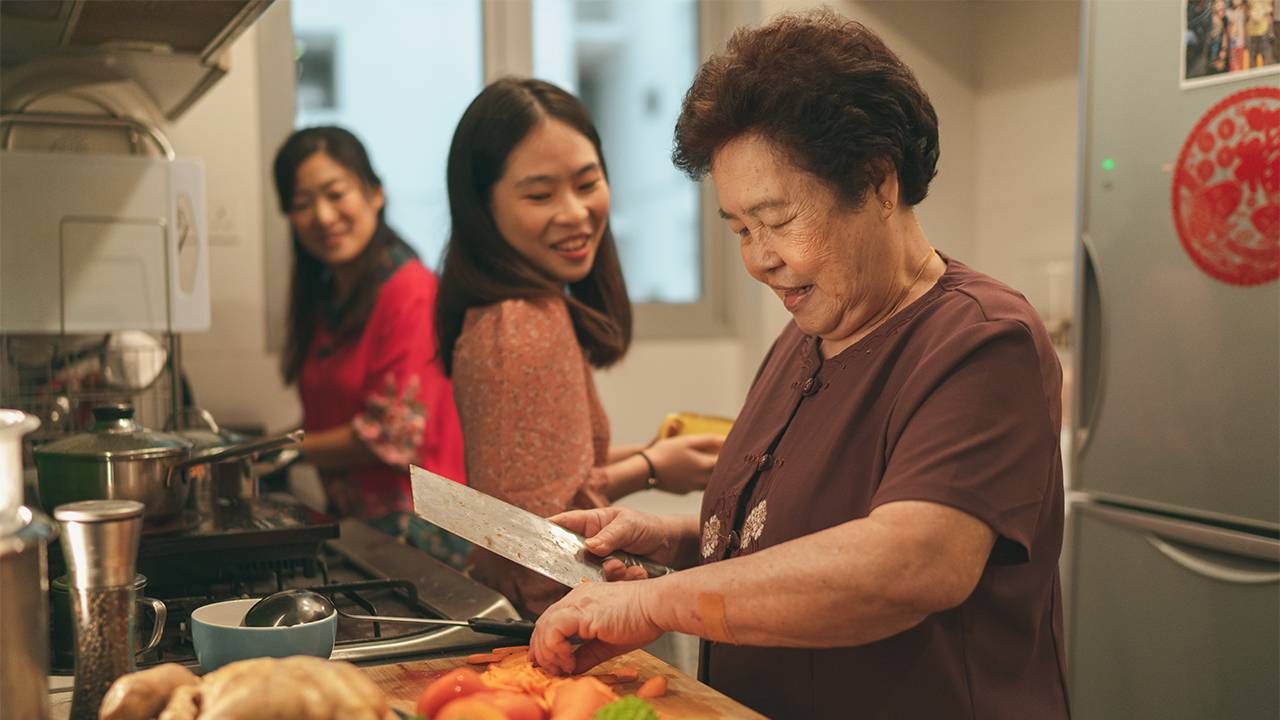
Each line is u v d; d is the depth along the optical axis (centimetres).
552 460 143
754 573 88
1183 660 202
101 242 183
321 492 291
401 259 246
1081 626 222
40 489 130
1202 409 197
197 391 286
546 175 146
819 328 101
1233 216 190
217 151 285
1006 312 94
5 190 176
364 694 73
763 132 94
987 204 347
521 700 86
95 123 189
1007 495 87
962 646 97
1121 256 212
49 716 78
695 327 344
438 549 226
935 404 90
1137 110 208
